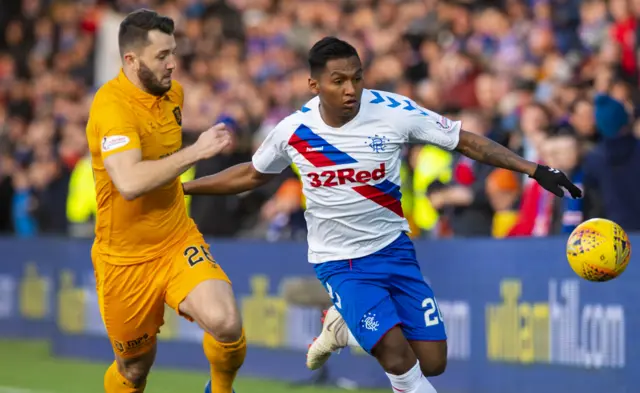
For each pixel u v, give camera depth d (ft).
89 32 161.07
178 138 58.85
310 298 85.76
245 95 120.57
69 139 130.31
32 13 176.24
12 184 138.51
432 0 125.59
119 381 63.52
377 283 58.23
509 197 87.51
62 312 109.40
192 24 148.77
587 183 80.38
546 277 76.07
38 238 120.98
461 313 81.61
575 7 113.19
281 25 139.33
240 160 106.42
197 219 105.70
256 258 94.84
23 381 94.07
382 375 86.43
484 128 93.71
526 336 77.25
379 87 112.88
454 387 81.92
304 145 57.47
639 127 86.22
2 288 126.52
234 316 56.70
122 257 58.75
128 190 53.36
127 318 59.82
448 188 91.04
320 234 59.31
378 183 57.31
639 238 71.46
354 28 131.34
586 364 73.82
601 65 96.27
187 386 89.97
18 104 159.53
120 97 56.49
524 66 106.73
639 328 71.00
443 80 109.60
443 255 82.74
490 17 116.57
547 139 81.82
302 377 90.68
